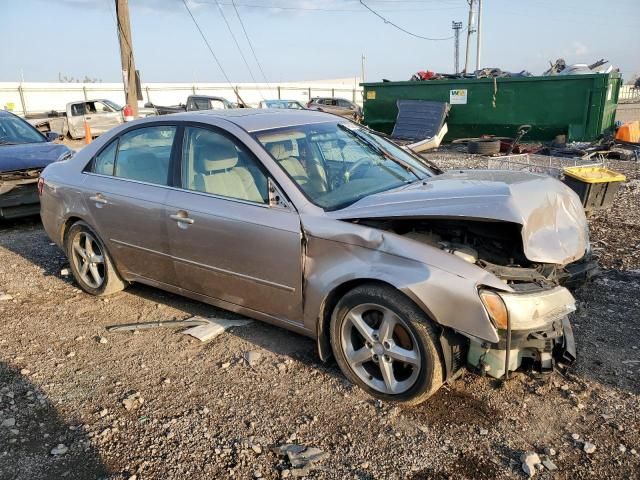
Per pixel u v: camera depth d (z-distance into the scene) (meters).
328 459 2.82
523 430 2.99
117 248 4.56
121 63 14.77
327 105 28.47
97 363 3.79
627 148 13.14
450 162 12.75
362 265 3.17
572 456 2.79
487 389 3.36
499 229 3.38
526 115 15.19
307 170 3.71
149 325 4.32
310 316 3.48
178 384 3.51
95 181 4.65
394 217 3.16
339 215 3.33
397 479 2.68
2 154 7.46
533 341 3.00
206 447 2.92
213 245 3.82
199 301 4.48
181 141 4.11
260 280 3.65
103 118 23.08
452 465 2.76
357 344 3.43
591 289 4.75
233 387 3.46
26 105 39.00
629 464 2.72
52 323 4.43
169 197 4.07
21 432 3.06
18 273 5.60
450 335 3.04
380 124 17.80
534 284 3.05
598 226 6.79
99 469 2.77
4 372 3.69
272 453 2.87
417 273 2.98
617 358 3.65
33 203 7.31
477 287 2.88
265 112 4.38
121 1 14.30
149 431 3.06
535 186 3.45
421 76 17.94
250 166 3.70
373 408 3.22
